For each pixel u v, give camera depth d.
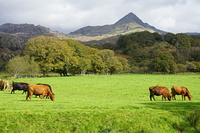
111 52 96.00
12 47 199.50
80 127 13.28
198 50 145.88
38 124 13.39
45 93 21.97
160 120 14.27
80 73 86.12
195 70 108.81
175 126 13.96
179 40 180.12
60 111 14.99
